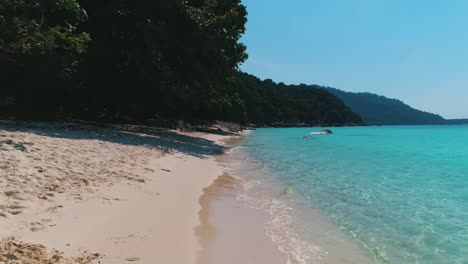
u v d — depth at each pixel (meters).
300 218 10.38
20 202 7.59
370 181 18.16
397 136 79.94
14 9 16.39
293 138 58.19
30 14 19.14
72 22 25.48
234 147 34.81
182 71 31.73
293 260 7.19
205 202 10.98
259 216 10.17
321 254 7.67
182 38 29.78
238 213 10.24
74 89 27.62
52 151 13.12
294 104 170.25
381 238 9.02
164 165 16.08
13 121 21.45
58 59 24.48
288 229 9.24
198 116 65.25
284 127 144.50
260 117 138.38
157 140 25.36
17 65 24.48
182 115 58.25
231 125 78.25
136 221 8.02
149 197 10.22
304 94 197.50
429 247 8.47
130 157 15.94
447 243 8.76
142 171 13.58
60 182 9.61
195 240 7.52
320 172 20.41
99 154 14.81
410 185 17.31
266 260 7.04
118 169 12.88
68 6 19.02
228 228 8.71
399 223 10.43
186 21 29.19
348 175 19.95
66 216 7.47
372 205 12.66
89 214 7.86
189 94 38.81
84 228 7.06
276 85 194.88
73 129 22.19
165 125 42.66
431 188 16.52
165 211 9.19
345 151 36.50
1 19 15.86
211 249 7.21
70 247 6.16
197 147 27.47
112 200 9.16
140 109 35.25
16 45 15.85
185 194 11.54
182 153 21.56
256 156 27.31
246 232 8.59
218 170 17.98
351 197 13.88
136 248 6.59
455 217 11.22
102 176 11.30
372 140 61.62
